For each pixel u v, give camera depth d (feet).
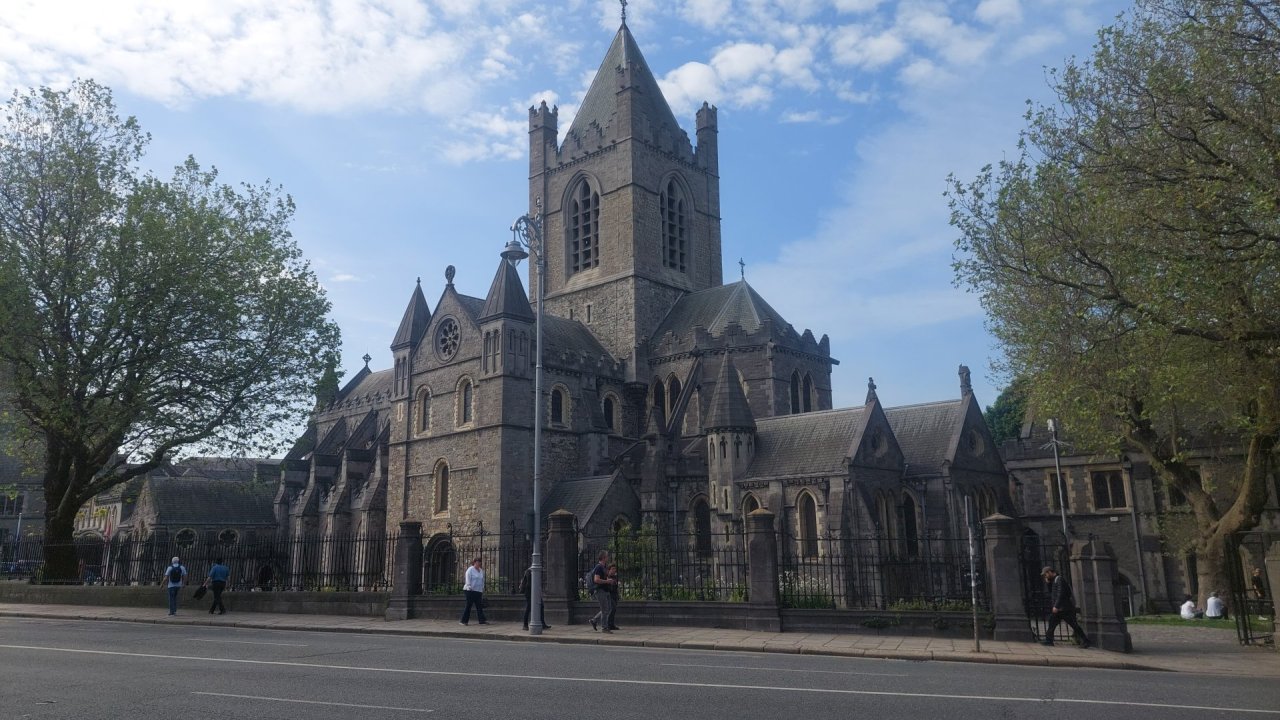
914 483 173.37
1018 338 125.18
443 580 190.08
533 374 196.13
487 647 82.99
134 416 139.54
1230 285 78.38
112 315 132.87
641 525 181.16
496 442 187.93
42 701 49.11
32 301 133.39
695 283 260.62
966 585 135.33
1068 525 194.70
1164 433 138.82
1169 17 86.43
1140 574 181.16
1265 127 75.10
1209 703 50.52
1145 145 82.53
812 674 62.03
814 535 165.17
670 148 260.21
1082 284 92.17
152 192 142.10
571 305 252.01
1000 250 109.70
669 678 59.11
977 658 75.82
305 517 252.62
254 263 151.74
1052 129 99.09
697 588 116.88
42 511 325.01
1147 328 85.61
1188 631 104.73
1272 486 164.66
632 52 264.31
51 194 138.31
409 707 47.26
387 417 273.54
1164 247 80.94
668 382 221.25
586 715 45.09
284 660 69.41
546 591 107.86
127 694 51.55
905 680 59.16
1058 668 71.67
